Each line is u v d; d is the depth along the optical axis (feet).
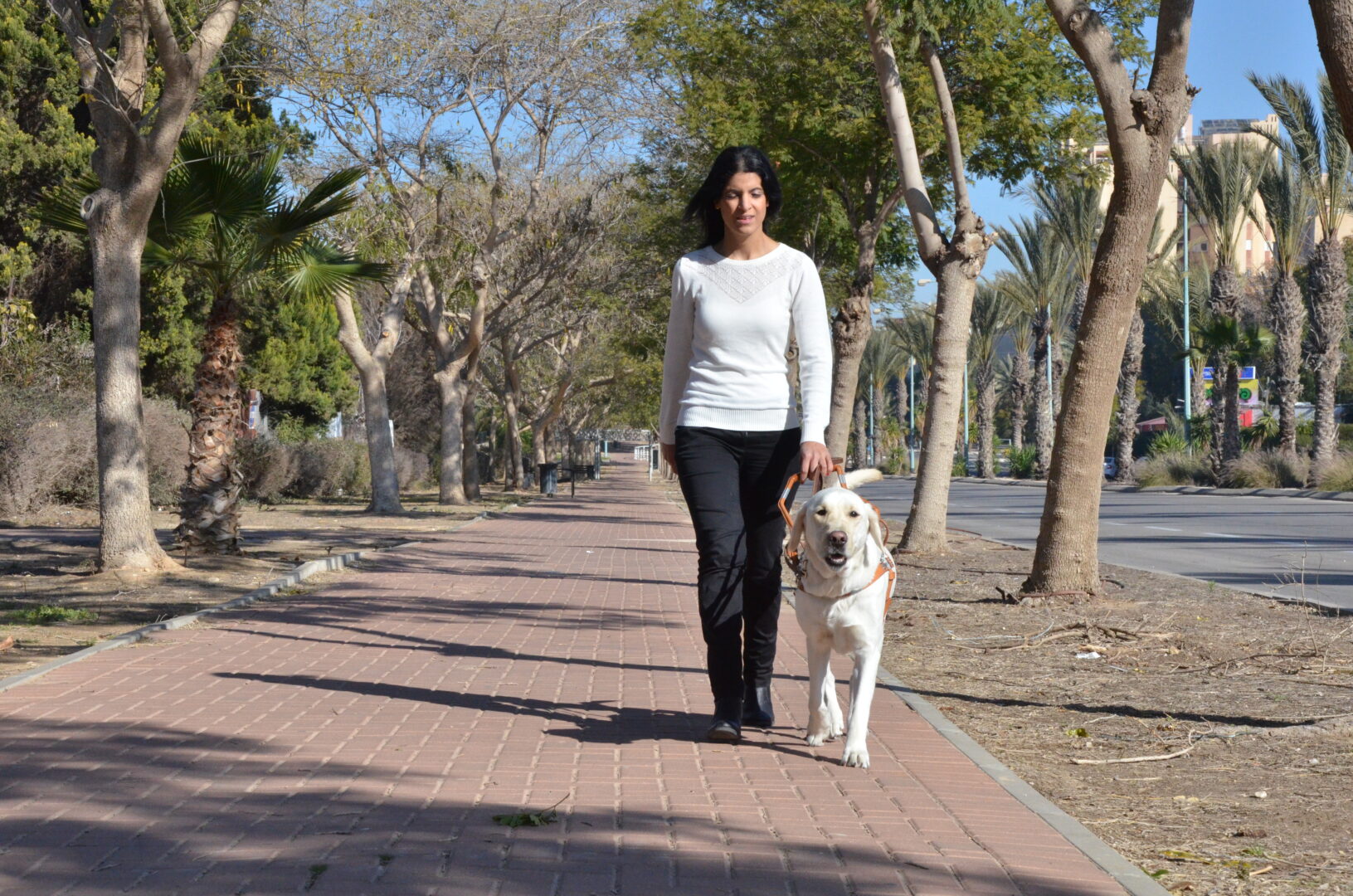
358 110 73.41
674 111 88.28
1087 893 13.35
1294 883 14.17
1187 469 154.61
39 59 92.38
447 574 52.47
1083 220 152.46
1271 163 133.80
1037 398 201.05
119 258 45.27
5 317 80.84
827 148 69.77
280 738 20.21
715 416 19.54
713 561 19.63
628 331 126.21
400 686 25.41
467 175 103.91
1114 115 36.70
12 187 90.89
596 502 142.31
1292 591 44.55
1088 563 40.34
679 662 29.32
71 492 79.51
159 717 21.76
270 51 63.72
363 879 13.28
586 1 92.84
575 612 39.50
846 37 67.87
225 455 54.19
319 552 59.98
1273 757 20.24
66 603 38.78
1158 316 189.57
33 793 16.58
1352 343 201.36
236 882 13.12
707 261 19.84
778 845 14.76
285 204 53.11
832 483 20.26
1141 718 23.49
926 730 21.66
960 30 58.95
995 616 37.73
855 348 66.49
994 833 15.47
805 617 18.95
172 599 40.45
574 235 106.63
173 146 44.42
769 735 20.92
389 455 99.04
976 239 55.47
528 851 14.30
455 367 117.80
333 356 144.25
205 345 54.39
